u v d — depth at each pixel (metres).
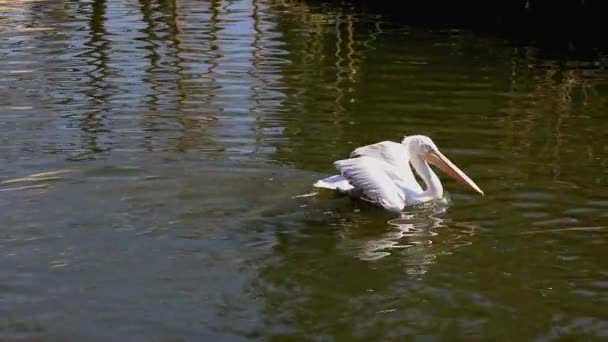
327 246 6.83
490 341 5.40
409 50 14.97
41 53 13.88
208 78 12.30
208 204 7.57
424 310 5.79
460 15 19.00
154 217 7.25
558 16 17.81
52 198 7.55
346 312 5.74
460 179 7.98
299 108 10.73
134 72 12.59
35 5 19.30
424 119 10.37
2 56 13.60
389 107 10.91
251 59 13.78
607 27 17.20
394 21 18.19
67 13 18.22
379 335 5.46
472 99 11.44
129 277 6.20
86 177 8.07
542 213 7.54
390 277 6.29
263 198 7.75
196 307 5.79
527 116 10.60
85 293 5.95
